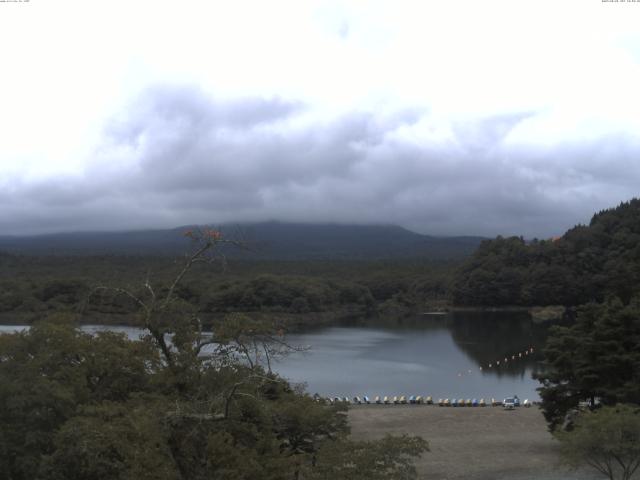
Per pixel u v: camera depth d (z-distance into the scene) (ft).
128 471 73.31
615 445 112.16
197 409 72.84
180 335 80.94
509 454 166.91
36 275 631.56
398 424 212.02
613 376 161.68
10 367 112.27
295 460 81.10
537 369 366.84
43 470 93.71
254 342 96.07
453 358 409.28
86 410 90.33
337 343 478.18
